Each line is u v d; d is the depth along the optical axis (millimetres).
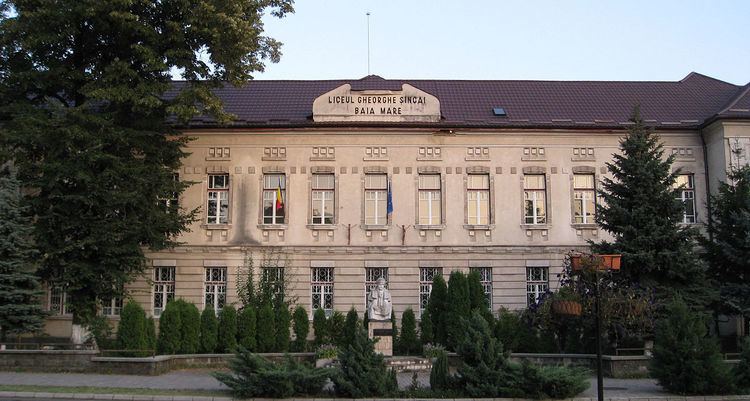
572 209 34250
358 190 34000
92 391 18703
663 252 26047
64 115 25531
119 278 26344
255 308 29047
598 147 34781
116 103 27172
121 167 26156
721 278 28672
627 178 27594
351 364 18359
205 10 25781
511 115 36156
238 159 34156
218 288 33438
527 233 33938
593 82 41156
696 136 35062
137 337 24656
